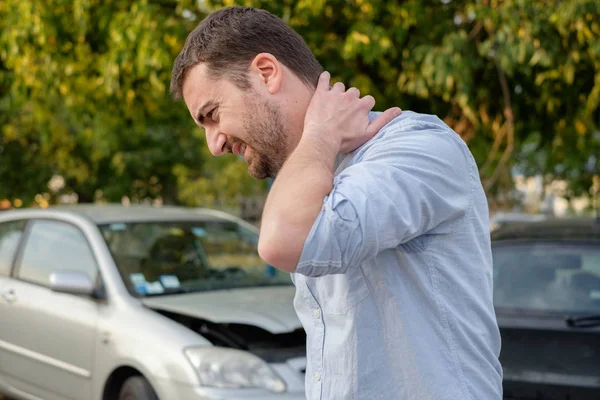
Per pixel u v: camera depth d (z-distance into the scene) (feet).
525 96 24.47
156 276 15.80
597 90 21.95
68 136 51.70
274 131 5.18
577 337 12.84
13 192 57.98
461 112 23.86
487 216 5.24
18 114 52.24
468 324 4.95
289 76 5.24
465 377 4.89
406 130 5.00
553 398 12.72
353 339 4.97
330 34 22.89
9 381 17.34
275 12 21.30
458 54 20.85
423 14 21.72
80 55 25.81
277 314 14.17
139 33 21.77
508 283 13.96
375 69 23.44
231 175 60.64
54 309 16.01
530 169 55.93
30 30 24.39
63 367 15.53
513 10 20.58
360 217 4.51
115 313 14.73
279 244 4.53
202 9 22.53
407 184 4.66
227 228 18.26
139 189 68.44
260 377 12.77
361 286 4.95
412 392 4.85
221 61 5.21
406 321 4.86
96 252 16.06
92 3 23.79
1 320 17.51
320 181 4.69
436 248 4.91
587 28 20.57
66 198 66.80
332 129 5.00
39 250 17.63
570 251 14.01
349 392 4.97
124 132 51.65
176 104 34.35
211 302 14.83
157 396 13.30
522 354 13.08
